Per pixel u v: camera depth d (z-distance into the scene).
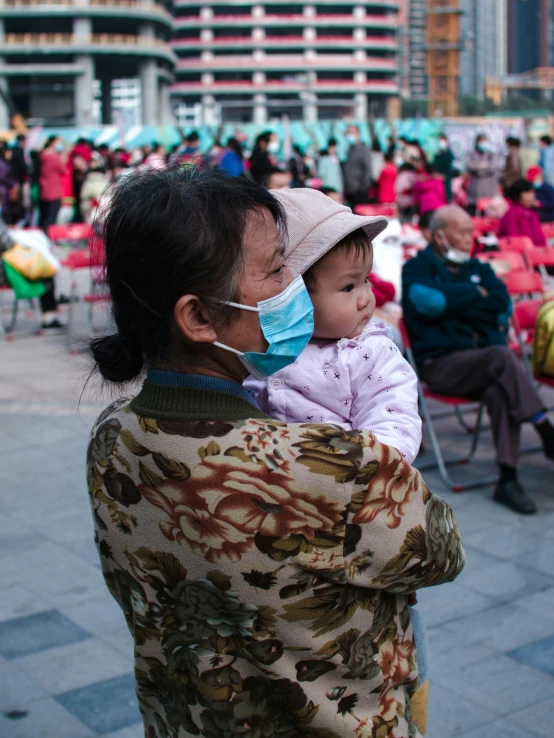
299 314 1.32
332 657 1.25
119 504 1.30
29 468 5.59
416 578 1.29
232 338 1.28
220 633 1.25
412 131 39.56
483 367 4.86
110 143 39.84
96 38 100.25
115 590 1.42
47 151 15.77
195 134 16.08
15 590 3.97
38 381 7.65
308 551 1.21
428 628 3.59
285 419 1.71
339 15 127.38
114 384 1.49
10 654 3.44
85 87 101.31
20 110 105.19
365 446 1.24
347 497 1.21
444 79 136.88
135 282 1.26
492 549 4.31
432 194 14.37
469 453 5.75
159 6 104.56
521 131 31.88
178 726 1.33
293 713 1.26
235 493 1.21
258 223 1.27
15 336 9.77
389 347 1.69
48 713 3.06
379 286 6.02
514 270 6.95
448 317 5.00
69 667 3.35
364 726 1.29
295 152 29.95
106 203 1.31
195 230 1.22
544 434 4.84
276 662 1.24
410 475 1.28
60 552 4.36
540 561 4.17
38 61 103.81
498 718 2.99
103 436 1.34
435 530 1.30
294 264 1.61
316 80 128.75
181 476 1.23
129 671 3.32
